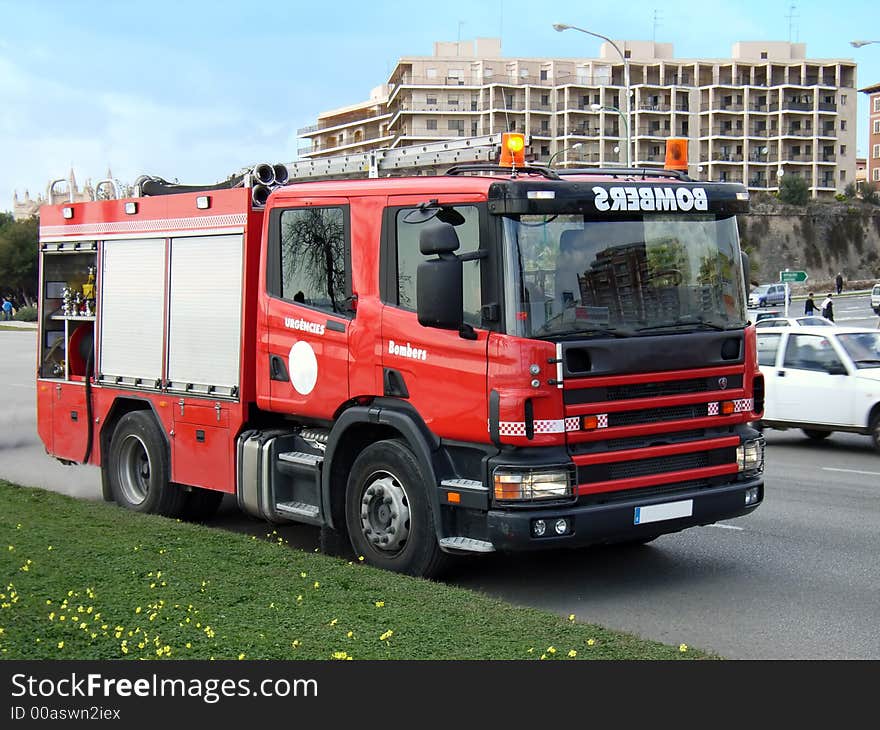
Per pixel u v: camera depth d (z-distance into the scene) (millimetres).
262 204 8633
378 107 153125
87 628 5711
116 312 10016
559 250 6746
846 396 14844
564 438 6602
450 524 7078
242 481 8609
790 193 117625
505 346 6578
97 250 10250
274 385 8344
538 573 7895
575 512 6637
